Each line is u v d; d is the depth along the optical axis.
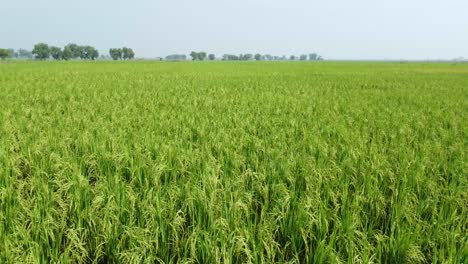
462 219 4.73
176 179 5.91
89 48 167.88
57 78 29.50
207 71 47.31
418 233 4.25
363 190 5.34
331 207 4.96
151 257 3.86
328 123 10.63
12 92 17.53
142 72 42.12
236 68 61.19
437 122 10.93
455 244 4.23
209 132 8.84
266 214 4.64
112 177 5.59
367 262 3.75
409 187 5.50
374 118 11.65
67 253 3.88
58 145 7.30
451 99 17.59
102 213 4.56
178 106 13.57
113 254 4.06
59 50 155.75
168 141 7.77
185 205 4.71
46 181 5.61
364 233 4.30
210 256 3.86
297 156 6.68
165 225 4.33
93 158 6.64
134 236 3.98
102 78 30.17
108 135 7.97
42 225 4.29
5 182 5.56
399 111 13.30
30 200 4.93
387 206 5.38
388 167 6.42
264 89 22.03
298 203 4.72
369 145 8.08
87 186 5.04
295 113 12.38
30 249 3.85
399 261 4.01
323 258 3.88
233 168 6.14
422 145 8.03
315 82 29.25
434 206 4.93
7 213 4.59
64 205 4.73
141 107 13.49
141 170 5.93
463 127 10.23
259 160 6.96
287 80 31.28
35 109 12.09
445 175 6.39
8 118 10.33
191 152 6.74
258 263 3.93
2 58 124.56
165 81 27.56
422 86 26.25
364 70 57.97
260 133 9.12
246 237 4.09
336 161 6.77
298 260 3.99
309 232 4.32
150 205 4.52
